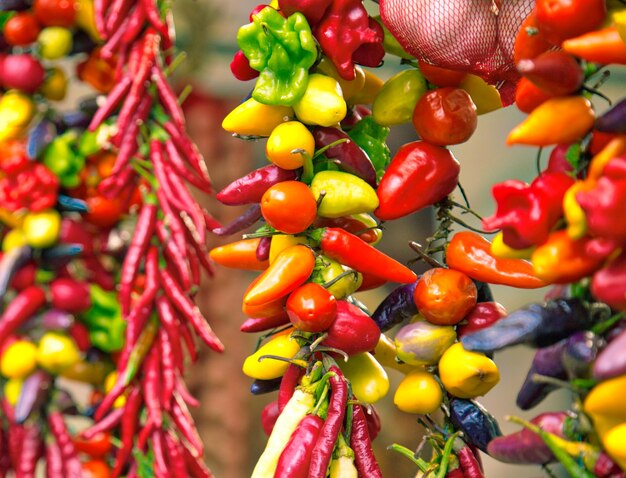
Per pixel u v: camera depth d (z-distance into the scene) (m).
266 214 0.47
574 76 0.40
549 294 0.45
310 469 0.44
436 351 0.48
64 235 0.68
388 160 0.54
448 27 0.45
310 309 0.47
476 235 0.49
